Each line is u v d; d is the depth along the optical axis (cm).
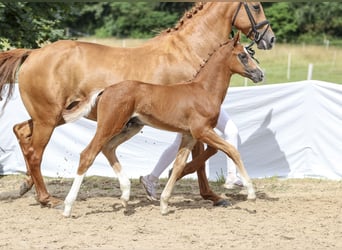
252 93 1372
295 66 4406
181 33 1064
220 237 859
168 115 958
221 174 1378
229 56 988
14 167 1434
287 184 1306
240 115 1378
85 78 1021
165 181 1355
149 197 1111
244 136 1380
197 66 1052
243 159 1384
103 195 1195
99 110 945
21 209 1044
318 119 1370
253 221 958
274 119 1380
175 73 1038
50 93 1023
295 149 1384
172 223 941
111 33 6059
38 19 1677
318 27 5875
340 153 1359
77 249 798
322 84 1363
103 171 1417
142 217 979
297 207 1062
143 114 955
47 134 1042
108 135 940
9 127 1422
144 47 1058
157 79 1030
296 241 840
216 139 963
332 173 1364
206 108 966
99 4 6134
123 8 5944
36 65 1027
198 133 966
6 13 1570
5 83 1053
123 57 1037
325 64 4519
